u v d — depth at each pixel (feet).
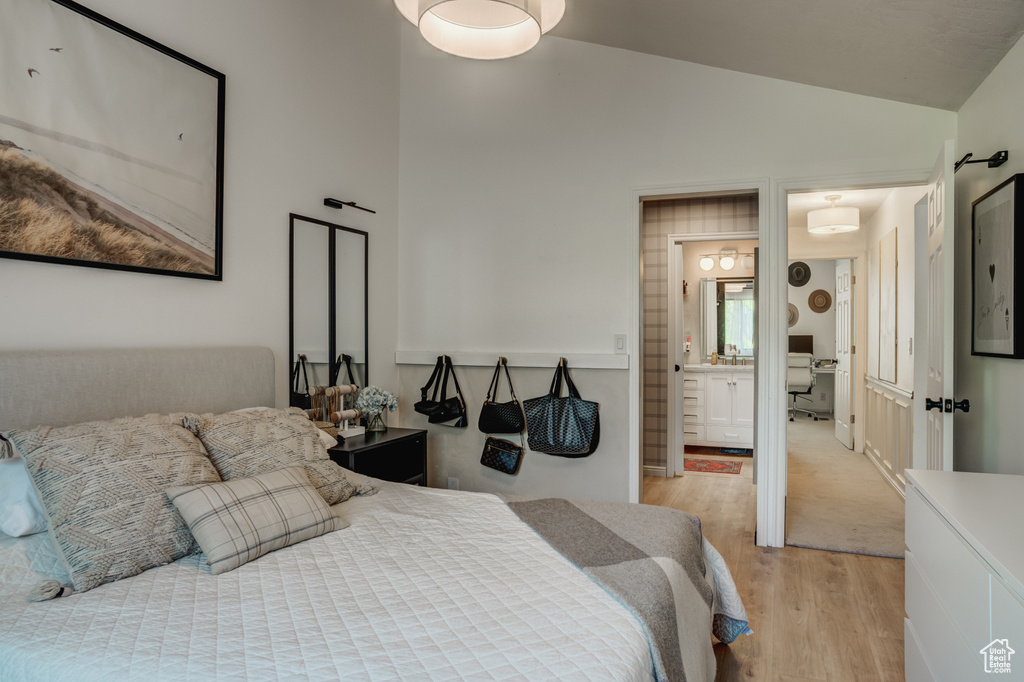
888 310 16.26
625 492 11.62
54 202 6.44
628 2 9.35
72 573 4.88
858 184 10.52
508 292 12.42
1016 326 7.05
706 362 22.99
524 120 12.33
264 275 9.37
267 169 9.48
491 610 4.63
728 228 16.30
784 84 10.84
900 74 9.16
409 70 13.17
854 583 9.69
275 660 3.87
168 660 3.88
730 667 7.28
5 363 5.71
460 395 12.67
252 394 8.61
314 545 6.04
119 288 7.21
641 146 11.59
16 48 6.10
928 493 5.55
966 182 9.41
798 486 15.85
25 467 5.41
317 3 10.64
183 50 8.05
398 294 13.21
